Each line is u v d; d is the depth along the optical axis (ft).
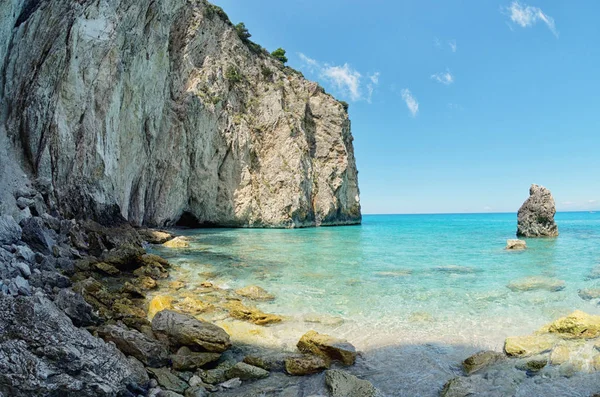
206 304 32.19
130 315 26.40
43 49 52.70
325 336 24.62
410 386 19.67
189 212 126.00
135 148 80.33
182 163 114.21
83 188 55.98
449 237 103.76
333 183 164.86
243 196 134.92
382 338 26.40
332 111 171.32
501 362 21.90
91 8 60.95
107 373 16.75
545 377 20.03
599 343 23.30
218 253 62.54
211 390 18.86
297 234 109.50
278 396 18.21
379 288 40.16
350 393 18.07
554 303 34.22
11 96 49.75
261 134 150.00
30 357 15.03
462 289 39.75
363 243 84.99
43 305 17.97
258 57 167.53
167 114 108.88
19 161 49.03
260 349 24.34
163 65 92.02
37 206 43.96
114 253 43.32
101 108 60.90
